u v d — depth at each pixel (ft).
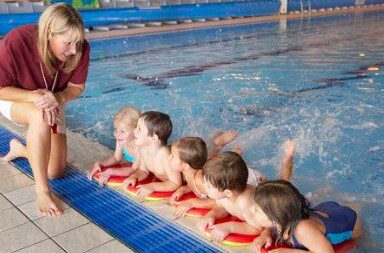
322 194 10.02
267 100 17.17
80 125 15.29
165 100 17.67
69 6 8.15
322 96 17.47
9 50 8.61
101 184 9.83
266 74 21.77
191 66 24.35
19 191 9.69
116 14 39.40
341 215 7.52
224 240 7.41
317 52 28.22
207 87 19.48
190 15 45.62
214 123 14.80
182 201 8.77
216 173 7.41
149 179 9.93
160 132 9.14
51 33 8.01
